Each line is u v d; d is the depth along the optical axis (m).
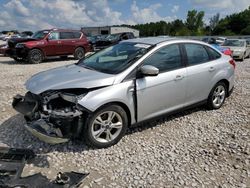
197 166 3.96
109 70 4.65
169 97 5.08
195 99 5.65
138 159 4.11
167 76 4.96
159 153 4.30
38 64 14.77
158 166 3.94
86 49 17.33
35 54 14.92
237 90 8.13
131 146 4.49
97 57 5.35
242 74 11.25
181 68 5.27
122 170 3.83
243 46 17.80
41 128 3.95
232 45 18.02
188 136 4.93
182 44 5.41
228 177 3.72
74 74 4.62
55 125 3.98
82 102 4.04
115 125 4.43
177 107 5.31
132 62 4.65
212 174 3.78
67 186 3.21
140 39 5.59
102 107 4.23
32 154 4.00
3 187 3.12
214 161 4.10
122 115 4.46
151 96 4.77
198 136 4.93
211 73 5.84
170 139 4.79
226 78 6.20
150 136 4.88
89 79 4.29
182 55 5.34
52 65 14.33
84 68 4.98
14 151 4.00
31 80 4.78
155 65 4.86
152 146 4.52
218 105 6.29
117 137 4.48
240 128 5.29
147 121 4.89
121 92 4.36
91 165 3.93
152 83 4.73
